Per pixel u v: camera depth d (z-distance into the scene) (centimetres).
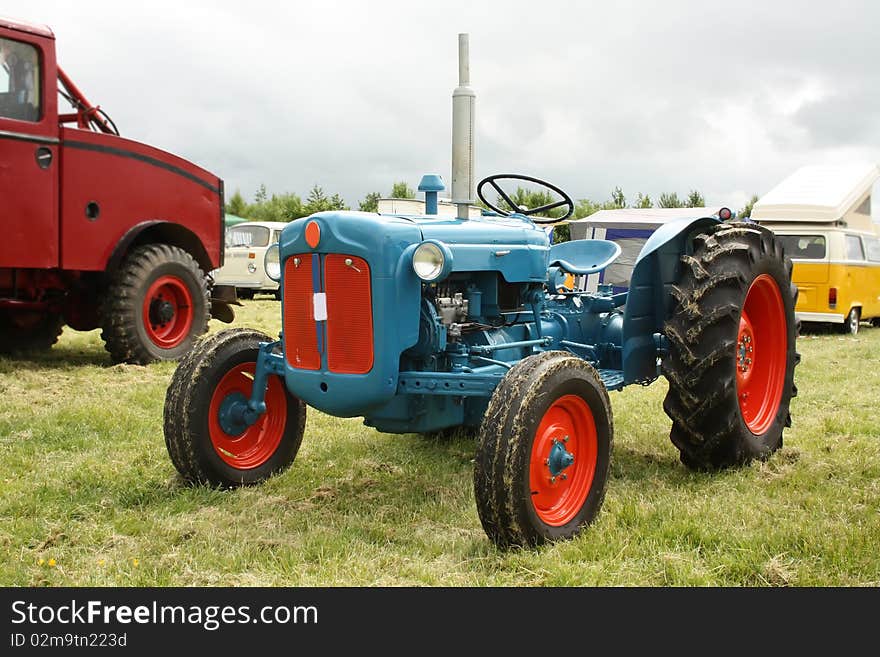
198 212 797
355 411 324
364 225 313
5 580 273
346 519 328
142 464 404
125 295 723
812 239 1105
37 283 707
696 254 388
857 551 280
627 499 341
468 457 425
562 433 303
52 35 660
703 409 370
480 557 283
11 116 641
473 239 349
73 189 682
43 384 634
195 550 296
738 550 285
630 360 386
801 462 400
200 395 356
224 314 873
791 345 432
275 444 390
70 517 335
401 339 317
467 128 358
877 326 1278
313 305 325
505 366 347
